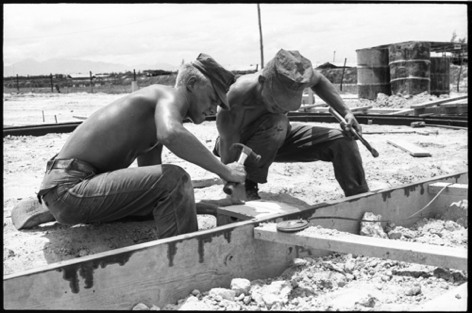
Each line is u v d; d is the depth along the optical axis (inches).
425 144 352.8
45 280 102.8
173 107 147.4
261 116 181.2
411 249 115.8
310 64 169.0
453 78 1088.2
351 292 117.7
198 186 224.5
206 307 112.6
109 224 168.2
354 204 159.3
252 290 120.6
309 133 188.2
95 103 847.7
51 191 147.2
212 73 154.5
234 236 129.6
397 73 720.3
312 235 127.3
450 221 174.7
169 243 117.9
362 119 492.1
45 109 732.7
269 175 255.9
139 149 157.8
